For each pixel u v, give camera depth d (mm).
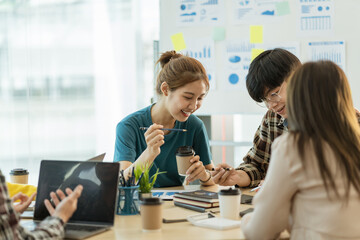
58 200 1522
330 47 3184
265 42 3260
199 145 2449
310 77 1325
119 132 2299
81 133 4594
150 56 4441
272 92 1957
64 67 4582
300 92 1327
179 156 2121
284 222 1348
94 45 4523
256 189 2117
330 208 1277
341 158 1275
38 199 1638
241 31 3287
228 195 1576
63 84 4598
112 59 4492
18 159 4707
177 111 2184
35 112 4652
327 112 1300
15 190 2072
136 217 1677
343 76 1351
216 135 3756
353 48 3156
